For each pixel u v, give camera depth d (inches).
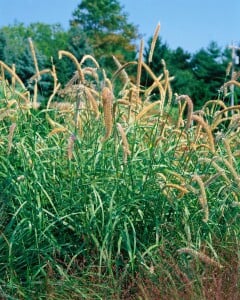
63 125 63.7
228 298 47.4
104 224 53.6
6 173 55.3
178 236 54.5
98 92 60.1
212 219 57.5
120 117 61.1
